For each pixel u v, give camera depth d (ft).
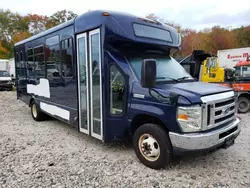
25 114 28.99
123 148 15.98
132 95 13.04
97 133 14.88
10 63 75.20
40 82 22.72
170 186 10.98
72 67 16.69
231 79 31.35
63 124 23.35
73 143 17.20
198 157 14.20
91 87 14.96
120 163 13.52
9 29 138.92
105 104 13.94
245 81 28.37
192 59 35.76
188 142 10.93
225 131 11.96
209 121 11.32
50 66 20.25
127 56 14.10
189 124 10.91
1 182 11.43
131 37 13.73
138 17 14.58
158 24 15.64
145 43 14.43
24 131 20.75
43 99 22.49
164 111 11.60
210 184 11.13
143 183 11.25
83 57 15.44
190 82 14.35
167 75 14.24
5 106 35.22
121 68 13.41
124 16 13.91
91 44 14.58
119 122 13.84
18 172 12.48
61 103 18.92
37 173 12.34
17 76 30.17
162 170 12.50
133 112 13.03
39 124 23.44
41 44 21.61
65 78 17.80
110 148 16.02
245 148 15.81
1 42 131.95
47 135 19.39
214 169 12.69
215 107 11.60
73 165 13.30
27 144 17.06
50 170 12.67
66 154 14.99
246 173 12.23
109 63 13.70
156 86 12.41
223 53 63.52
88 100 15.34
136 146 13.39
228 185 11.05
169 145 11.89
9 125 23.09
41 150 15.79
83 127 16.29
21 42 27.02
